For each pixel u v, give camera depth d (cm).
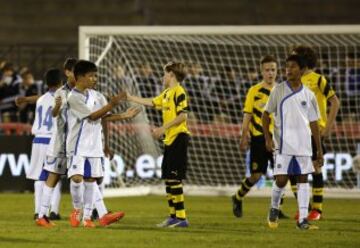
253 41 4362
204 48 4938
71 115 2611
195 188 4528
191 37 4338
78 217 2716
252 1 7275
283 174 2611
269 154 3167
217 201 4109
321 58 4366
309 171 2606
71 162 2619
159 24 7212
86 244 2253
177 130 2750
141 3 7312
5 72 5150
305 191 2691
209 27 4097
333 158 4391
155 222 2978
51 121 3005
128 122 4550
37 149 3006
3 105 5075
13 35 7112
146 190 4553
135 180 4622
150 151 4638
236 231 2634
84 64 2611
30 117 4978
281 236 2486
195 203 3975
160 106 2784
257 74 4528
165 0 7338
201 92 4600
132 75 4569
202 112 4619
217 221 3027
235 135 4597
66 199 4144
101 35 4147
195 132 4625
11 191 4544
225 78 4600
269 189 4403
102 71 4297
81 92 2625
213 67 4981
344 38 4294
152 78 4638
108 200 4153
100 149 2655
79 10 7281
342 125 4369
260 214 3381
